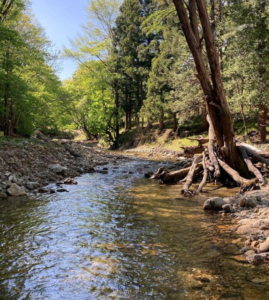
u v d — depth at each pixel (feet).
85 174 47.16
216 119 36.01
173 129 109.60
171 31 89.97
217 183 38.34
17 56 65.87
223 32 64.39
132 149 114.73
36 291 11.92
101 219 22.06
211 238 17.53
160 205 26.45
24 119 79.92
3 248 16.37
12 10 67.77
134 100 125.70
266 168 38.86
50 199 28.63
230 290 11.63
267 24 54.80
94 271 13.64
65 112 117.08
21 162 39.63
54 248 16.43
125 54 122.93
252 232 17.81
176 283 12.34
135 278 12.87
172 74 86.38
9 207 25.20
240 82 66.49
